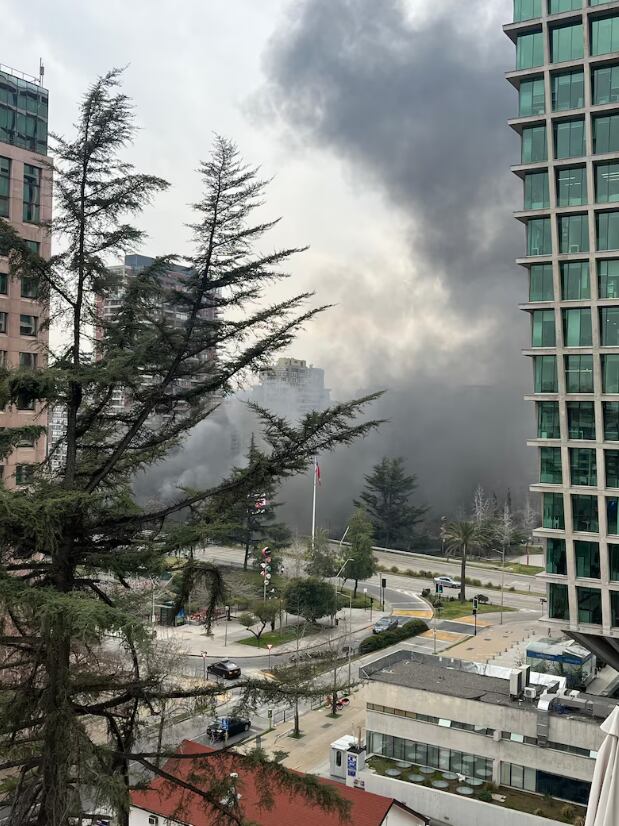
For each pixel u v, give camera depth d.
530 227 54.66
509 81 55.53
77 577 16.06
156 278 15.26
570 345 52.56
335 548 99.75
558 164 53.03
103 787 11.56
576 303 52.09
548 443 52.59
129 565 13.80
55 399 14.06
